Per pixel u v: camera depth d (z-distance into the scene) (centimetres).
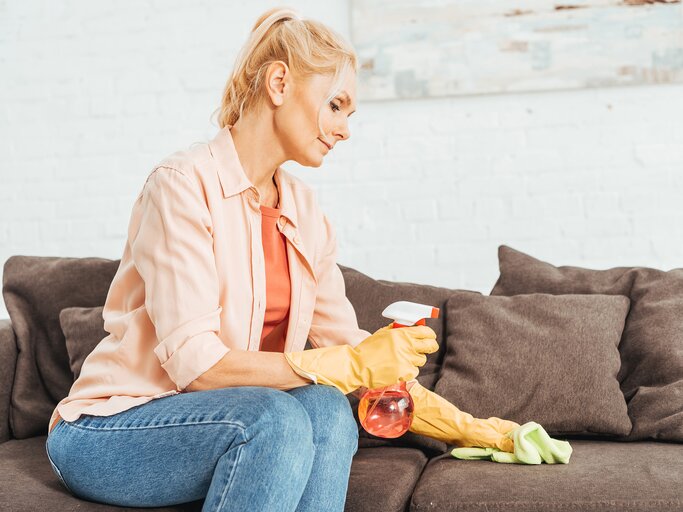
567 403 189
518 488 150
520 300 207
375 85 291
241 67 158
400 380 142
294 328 165
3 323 225
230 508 126
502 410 191
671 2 272
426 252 292
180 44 309
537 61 281
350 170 296
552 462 166
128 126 313
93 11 313
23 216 319
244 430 128
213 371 140
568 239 283
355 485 158
